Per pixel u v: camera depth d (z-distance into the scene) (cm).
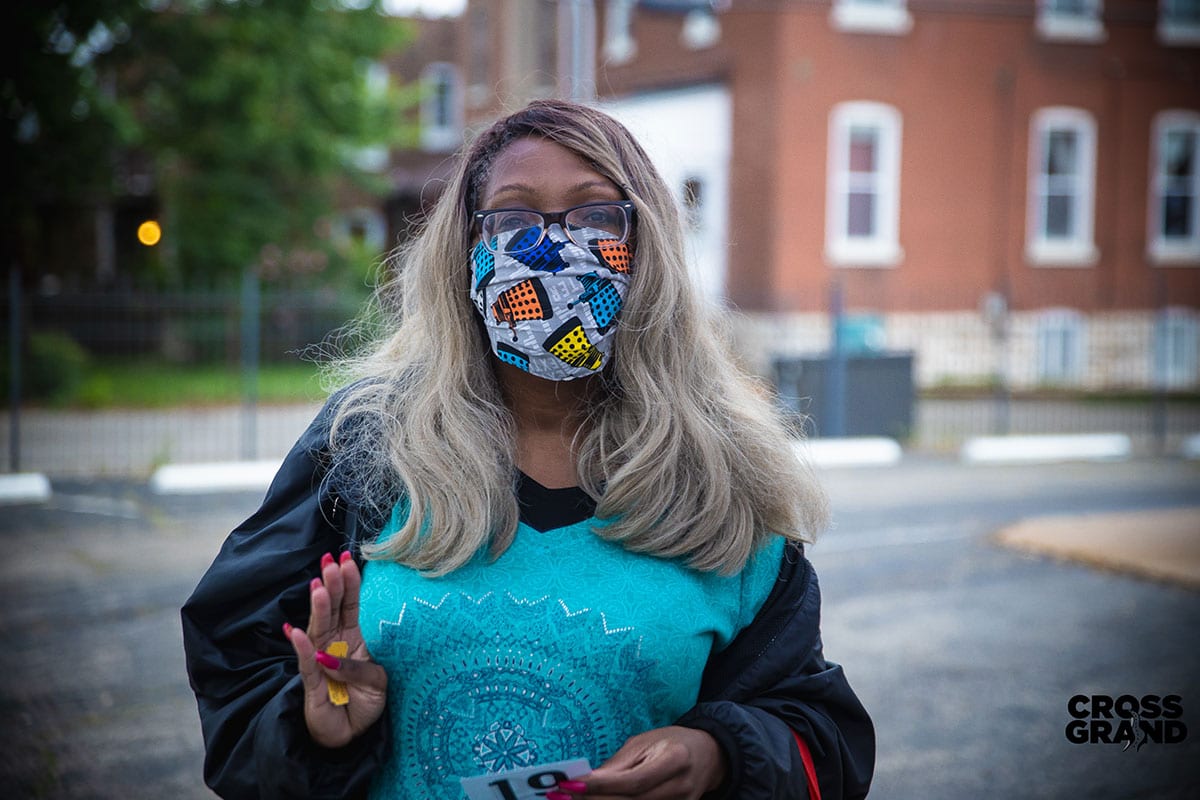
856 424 1295
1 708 484
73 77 1598
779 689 170
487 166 174
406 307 182
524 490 165
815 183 1759
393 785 158
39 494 988
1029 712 490
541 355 167
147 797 404
